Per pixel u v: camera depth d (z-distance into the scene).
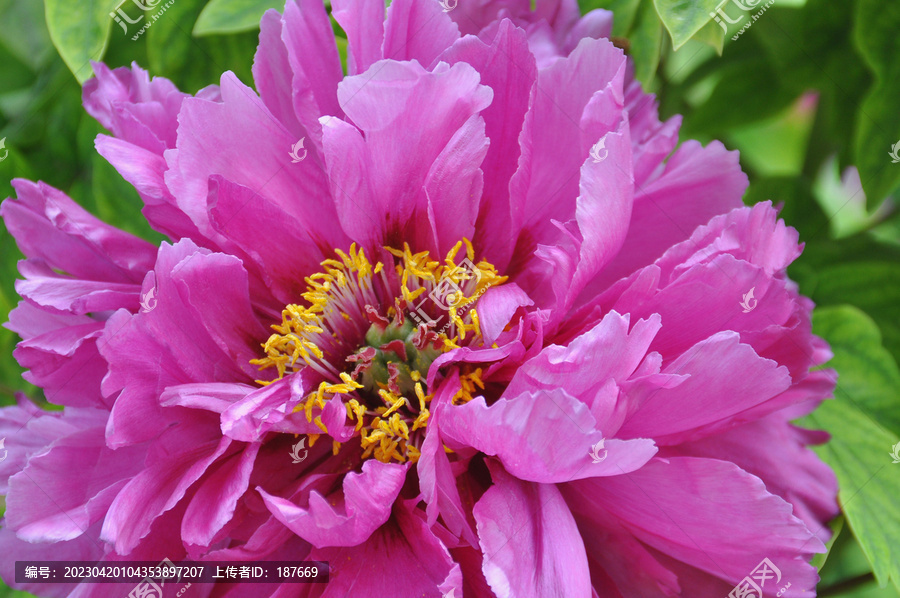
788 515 0.47
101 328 0.49
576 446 0.46
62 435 0.50
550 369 0.47
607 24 0.51
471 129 0.49
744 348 0.47
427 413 0.49
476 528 0.48
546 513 0.48
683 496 0.48
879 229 0.59
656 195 0.50
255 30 0.53
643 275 0.48
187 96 0.49
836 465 0.51
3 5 0.57
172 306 0.48
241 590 0.49
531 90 0.49
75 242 0.51
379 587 0.48
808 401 0.49
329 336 0.51
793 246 0.50
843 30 0.55
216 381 0.49
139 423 0.48
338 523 0.47
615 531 0.49
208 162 0.49
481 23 0.51
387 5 0.52
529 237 0.51
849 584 0.54
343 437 0.49
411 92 0.49
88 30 0.50
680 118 0.51
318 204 0.50
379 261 0.51
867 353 0.53
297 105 0.49
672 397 0.48
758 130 0.61
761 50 0.57
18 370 0.55
